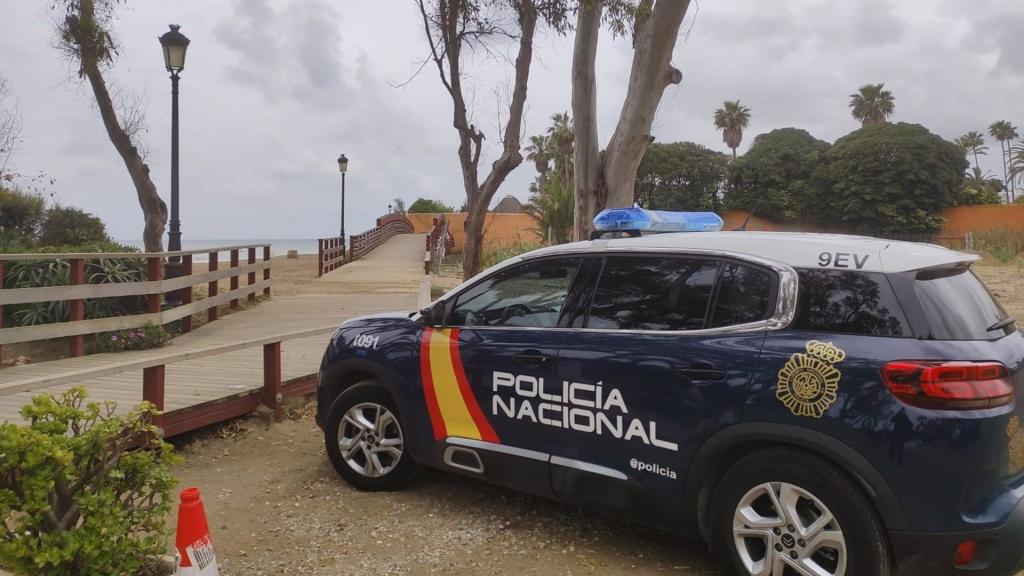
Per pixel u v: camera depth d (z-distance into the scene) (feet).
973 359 9.87
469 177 42.88
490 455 13.97
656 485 11.97
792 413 10.55
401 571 12.44
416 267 88.43
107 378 23.80
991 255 91.30
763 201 161.38
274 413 21.68
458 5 39.86
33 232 63.21
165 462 11.23
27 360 30.19
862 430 9.98
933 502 9.64
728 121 212.64
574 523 14.51
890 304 10.47
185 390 21.74
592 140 33.09
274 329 36.88
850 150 154.20
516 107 39.70
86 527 9.71
